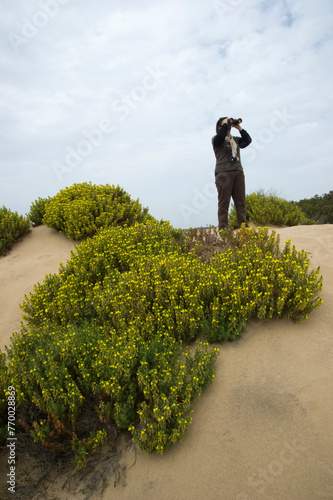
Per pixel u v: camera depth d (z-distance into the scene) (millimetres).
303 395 2846
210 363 3146
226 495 2301
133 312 3791
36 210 8719
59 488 2625
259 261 4121
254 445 2566
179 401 2949
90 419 2967
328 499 2139
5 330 4668
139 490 2469
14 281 6039
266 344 3439
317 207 16859
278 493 2238
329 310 3799
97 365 3119
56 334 3660
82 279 4902
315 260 5094
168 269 4223
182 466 2555
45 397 2861
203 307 3871
